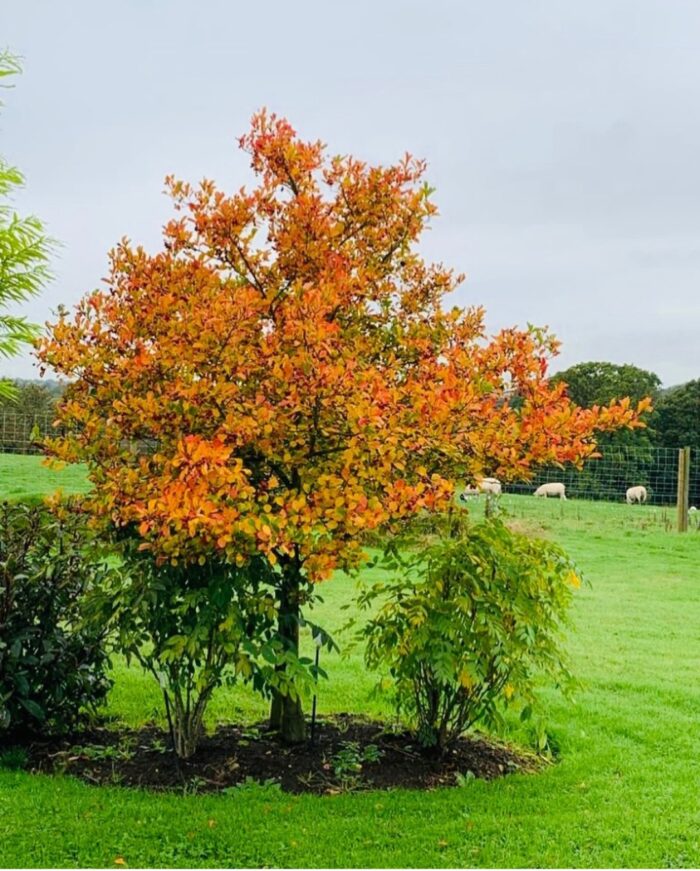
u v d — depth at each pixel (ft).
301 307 13.70
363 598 16.58
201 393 13.67
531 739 17.29
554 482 74.43
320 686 20.84
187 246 16.25
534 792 14.42
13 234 22.66
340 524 13.85
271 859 11.72
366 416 12.46
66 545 16.75
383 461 13.52
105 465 15.40
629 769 15.70
